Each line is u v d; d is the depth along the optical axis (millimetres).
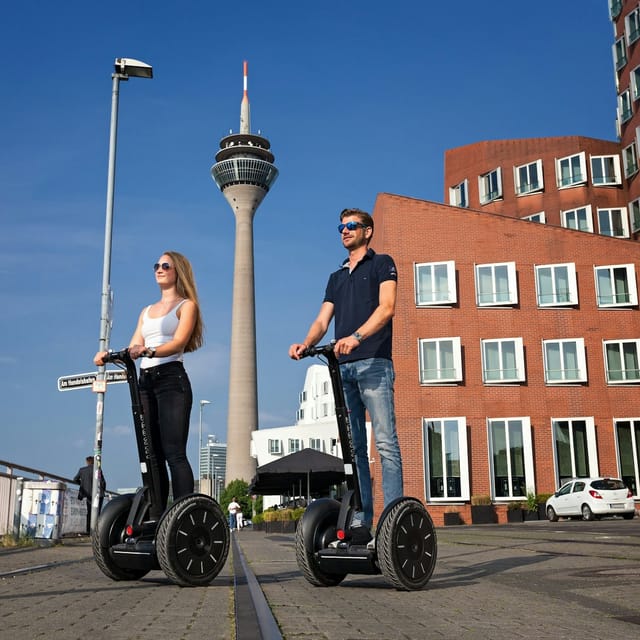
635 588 4566
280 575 5645
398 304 28547
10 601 3818
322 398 88312
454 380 27750
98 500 15180
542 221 40375
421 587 4379
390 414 4750
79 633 2783
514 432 27844
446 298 28625
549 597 4090
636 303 28938
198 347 5285
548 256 29266
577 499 23875
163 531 4465
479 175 42969
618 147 40625
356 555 4367
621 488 23422
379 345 4770
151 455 4898
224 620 3104
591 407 28234
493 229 29312
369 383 4750
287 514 26844
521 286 29016
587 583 4867
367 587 4574
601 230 39188
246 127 109625
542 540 10820
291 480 30766
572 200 39781
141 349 4766
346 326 5023
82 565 6840
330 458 26203
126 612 3363
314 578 4547
